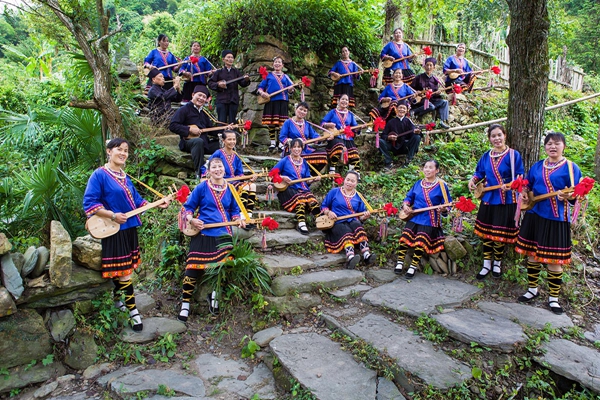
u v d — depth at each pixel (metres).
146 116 6.52
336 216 4.64
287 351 3.15
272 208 5.30
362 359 3.08
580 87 11.91
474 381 2.87
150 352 3.29
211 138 5.82
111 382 2.93
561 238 3.68
